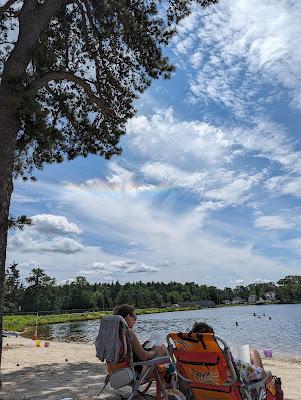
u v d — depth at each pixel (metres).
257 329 43.78
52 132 11.25
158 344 5.59
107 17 10.13
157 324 59.19
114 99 11.57
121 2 9.92
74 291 134.62
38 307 124.69
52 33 10.76
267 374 4.80
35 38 8.46
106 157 12.48
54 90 11.66
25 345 19.16
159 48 11.12
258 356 5.18
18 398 6.64
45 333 40.91
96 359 12.42
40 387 7.59
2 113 7.74
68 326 60.38
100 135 12.17
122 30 10.55
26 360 12.18
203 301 193.50
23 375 9.08
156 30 10.99
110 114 10.99
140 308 153.50
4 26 10.54
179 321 67.75
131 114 11.96
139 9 10.78
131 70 11.41
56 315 97.88
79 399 6.43
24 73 8.16
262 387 4.71
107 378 5.80
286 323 55.78
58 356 13.42
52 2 8.75
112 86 11.24
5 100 7.76
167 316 98.12
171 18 10.98
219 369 4.48
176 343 4.70
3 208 7.38
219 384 4.54
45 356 13.41
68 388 7.41
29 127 7.97
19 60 8.20
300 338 30.59
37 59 9.32
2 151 7.61
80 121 12.05
